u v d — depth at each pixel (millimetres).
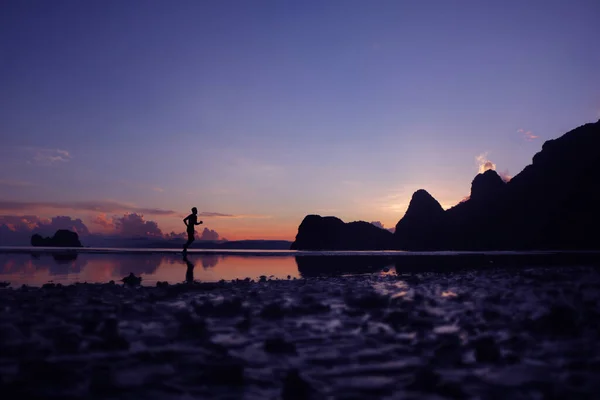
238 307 5602
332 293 7387
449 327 4438
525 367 3004
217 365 2873
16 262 16000
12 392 2518
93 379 2719
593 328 4059
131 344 3762
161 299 6734
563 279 7984
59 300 6227
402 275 11914
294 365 3170
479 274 11000
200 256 22781
